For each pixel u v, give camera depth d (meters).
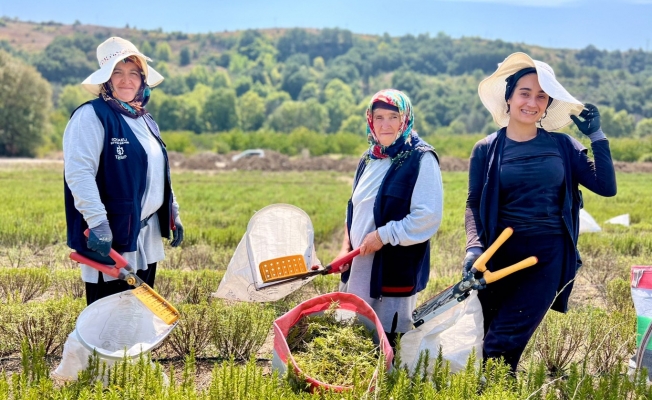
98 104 4.39
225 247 10.98
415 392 3.75
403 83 168.00
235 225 13.59
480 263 4.29
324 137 65.69
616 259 9.47
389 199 4.46
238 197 21.41
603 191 4.39
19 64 55.81
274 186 27.98
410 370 4.30
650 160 49.56
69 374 4.01
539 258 4.42
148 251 4.74
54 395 3.62
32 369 4.03
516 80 4.46
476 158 4.65
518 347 4.40
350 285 4.66
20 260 9.30
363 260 4.61
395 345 4.31
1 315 5.19
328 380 3.90
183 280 7.00
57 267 8.69
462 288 4.27
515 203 4.44
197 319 5.27
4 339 5.05
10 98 54.81
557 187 4.43
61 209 14.66
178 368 4.93
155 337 4.21
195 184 28.06
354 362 3.94
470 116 124.62
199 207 17.77
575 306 7.04
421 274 4.62
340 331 4.23
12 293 6.60
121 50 4.45
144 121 4.68
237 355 5.14
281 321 4.18
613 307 6.88
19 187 22.52
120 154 4.38
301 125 115.94
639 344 4.36
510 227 4.43
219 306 5.54
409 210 4.48
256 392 3.70
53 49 174.25
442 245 11.43
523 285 4.45
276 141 63.97
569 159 4.50
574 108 4.50
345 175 38.00
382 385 3.63
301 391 3.76
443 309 4.34
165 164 4.77
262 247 4.93
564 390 4.22
